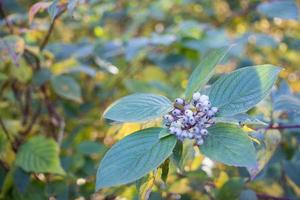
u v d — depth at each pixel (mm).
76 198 750
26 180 734
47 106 910
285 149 786
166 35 1020
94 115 983
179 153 450
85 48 980
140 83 962
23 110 939
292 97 669
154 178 471
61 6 594
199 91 487
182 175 681
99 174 418
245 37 1034
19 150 732
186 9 1367
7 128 818
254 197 650
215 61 476
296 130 778
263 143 552
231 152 408
